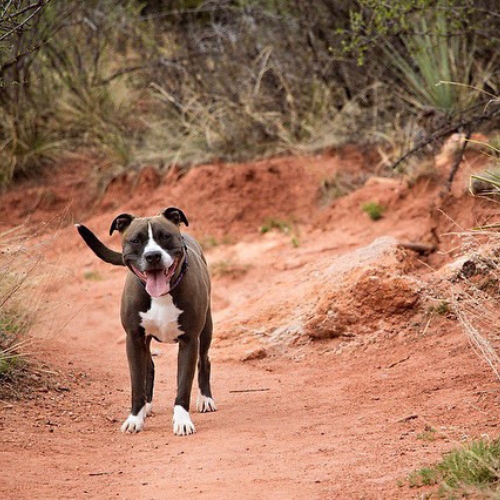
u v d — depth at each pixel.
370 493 7.07
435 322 11.76
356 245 15.70
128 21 21.89
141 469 8.15
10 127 20.86
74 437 9.23
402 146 17.45
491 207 13.14
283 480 7.54
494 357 9.55
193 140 20.27
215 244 17.66
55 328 13.73
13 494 7.38
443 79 17.33
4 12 11.73
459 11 15.87
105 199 20.03
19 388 10.59
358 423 9.13
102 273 17.38
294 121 19.61
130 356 9.69
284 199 18.38
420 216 15.86
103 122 21.12
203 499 7.18
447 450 7.88
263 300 13.66
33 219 19.89
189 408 9.98
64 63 21.36
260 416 9.82
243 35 20.67
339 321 12.18
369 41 16.88
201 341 10.38
